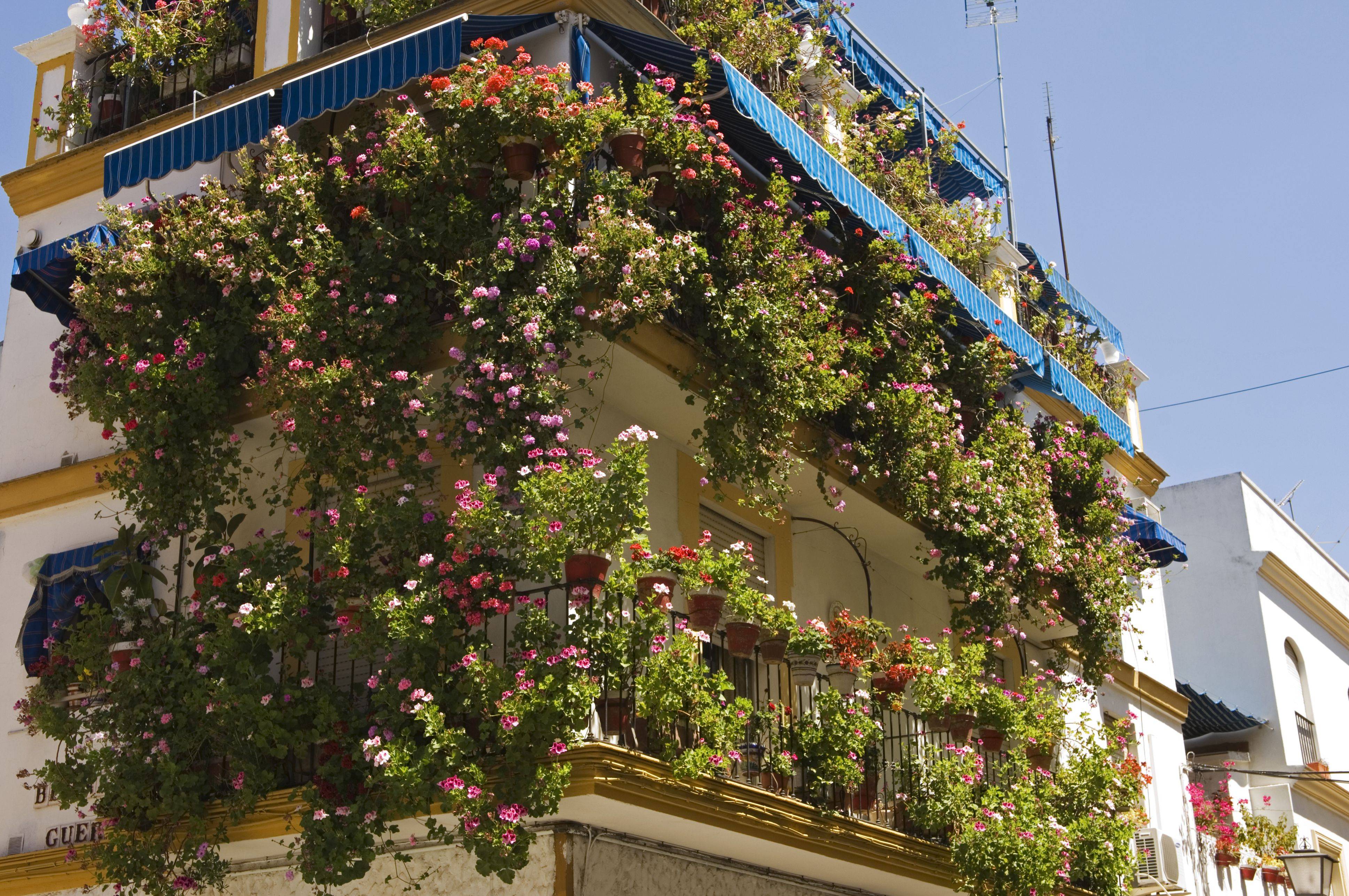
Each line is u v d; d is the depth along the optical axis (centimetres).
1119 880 1524
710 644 1198
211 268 1168
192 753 1079
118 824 1096
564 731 930
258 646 1060
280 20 1441
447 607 978
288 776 1067
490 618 998
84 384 1184
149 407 1158
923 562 1436
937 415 1380
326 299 1104
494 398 1016
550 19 1195
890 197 1731
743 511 1352
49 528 1336
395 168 1125
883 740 1237
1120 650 1697
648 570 1005
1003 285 1845
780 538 1397
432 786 930
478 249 1074
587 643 964
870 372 1357
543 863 1009
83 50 1522
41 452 1375
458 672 966
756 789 1060
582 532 969
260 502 1248
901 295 1389
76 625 1207
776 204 1227
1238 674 2555
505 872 908
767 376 1155
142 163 1256
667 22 1499
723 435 1141
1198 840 2114
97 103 1504
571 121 1100
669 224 1200
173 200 1274
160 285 1184
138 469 1162
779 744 1139
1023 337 1658
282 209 1152
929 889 1331
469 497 980
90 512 1320
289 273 1138
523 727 916
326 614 1066
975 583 1405
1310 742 2630
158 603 1193
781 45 1585
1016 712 1367
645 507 1117
